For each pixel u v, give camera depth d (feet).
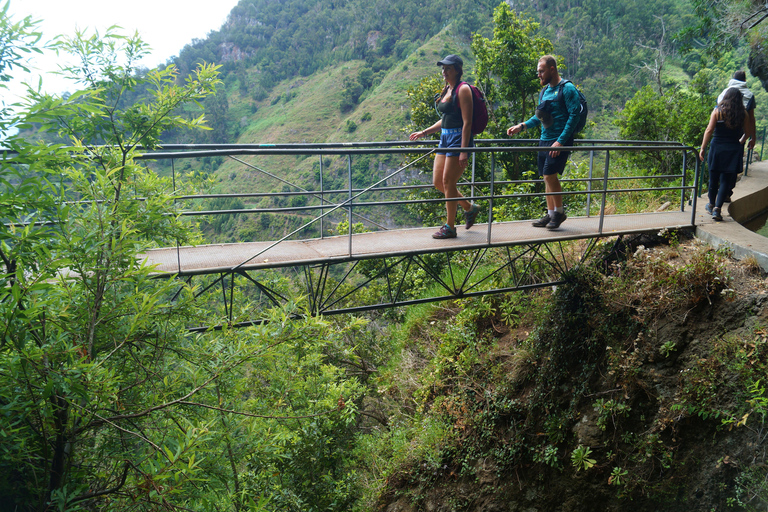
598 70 291.99
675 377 14.28
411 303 16.35
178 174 10.77
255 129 409.08
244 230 199.31
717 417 12.79
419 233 17.97
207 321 11.49
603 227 17.87
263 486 16.93
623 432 15.06
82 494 7.97
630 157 36.63
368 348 35.24
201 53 574.97
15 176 6.74
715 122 17.88
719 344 13.37
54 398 7.35
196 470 7.36
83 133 9.35
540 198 29.96
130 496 7.13
